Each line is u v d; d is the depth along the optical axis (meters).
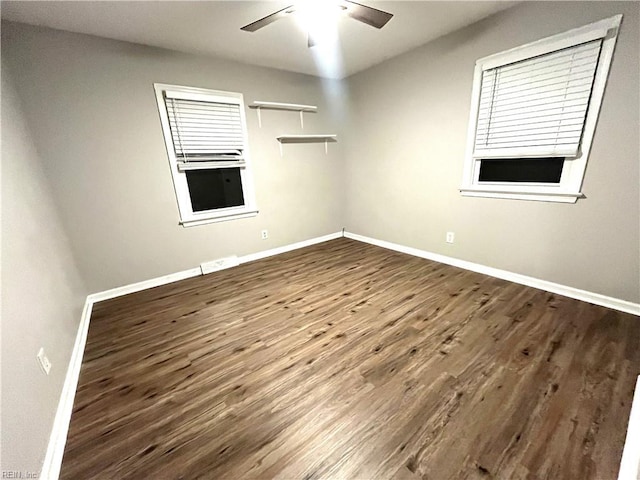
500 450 1.21
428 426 1.34
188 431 1.36
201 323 2.30
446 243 3.30
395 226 3.87
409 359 1.79
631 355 1.72
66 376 1.63
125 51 2.55
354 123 4.04
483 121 2.70
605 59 1.96
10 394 1.07
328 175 4.30
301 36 2.58
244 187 3.55
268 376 1.70
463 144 2.89
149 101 2.74
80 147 2.47
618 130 2.00
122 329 2.24
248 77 3.29
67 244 2.43
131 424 1.41
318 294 2.72
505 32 2.38
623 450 1.18
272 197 3.79
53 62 2.27
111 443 1.31
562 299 2.41
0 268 1.23
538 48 2.22
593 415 1.35
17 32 2.10
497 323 2.12
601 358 1.71
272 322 2.28
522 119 2.45
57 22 2.13
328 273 3.21
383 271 3.20
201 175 3.22
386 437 1.29
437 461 1.18
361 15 1.91
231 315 2.41
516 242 2.70
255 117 3.44
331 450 1.25
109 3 1.91
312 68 3.53
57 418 1.37
